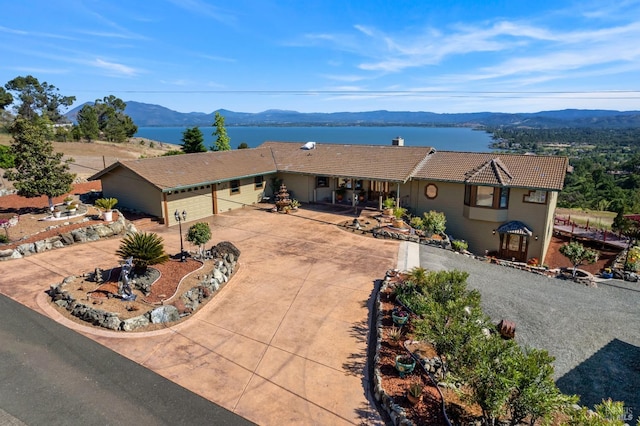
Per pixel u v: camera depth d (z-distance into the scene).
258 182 30.64
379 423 8.66
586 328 14.27
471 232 24.69
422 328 9.54
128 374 9.98
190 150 44.53
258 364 10.63
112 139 77.62
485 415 8.23
